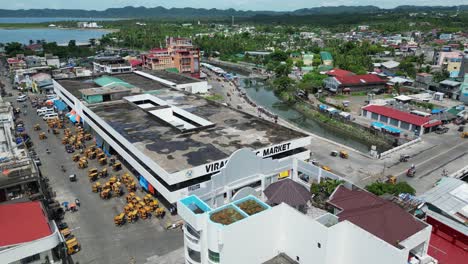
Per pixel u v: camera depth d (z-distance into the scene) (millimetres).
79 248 54000
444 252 45938
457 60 189125
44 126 114500
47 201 63844
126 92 114188
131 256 52188
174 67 186125
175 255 52250
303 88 161750
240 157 60656
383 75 181250
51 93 158250
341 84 159125
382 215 41031
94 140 101812
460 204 49531
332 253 39062
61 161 86188
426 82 164625
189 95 117750
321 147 95625
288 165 68312
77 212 63625
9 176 59125
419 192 69688
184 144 72812
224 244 38344
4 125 80500
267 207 42125
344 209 43781
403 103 130250
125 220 61094
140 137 77000
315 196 50781
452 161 84750
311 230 39375
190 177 59625
